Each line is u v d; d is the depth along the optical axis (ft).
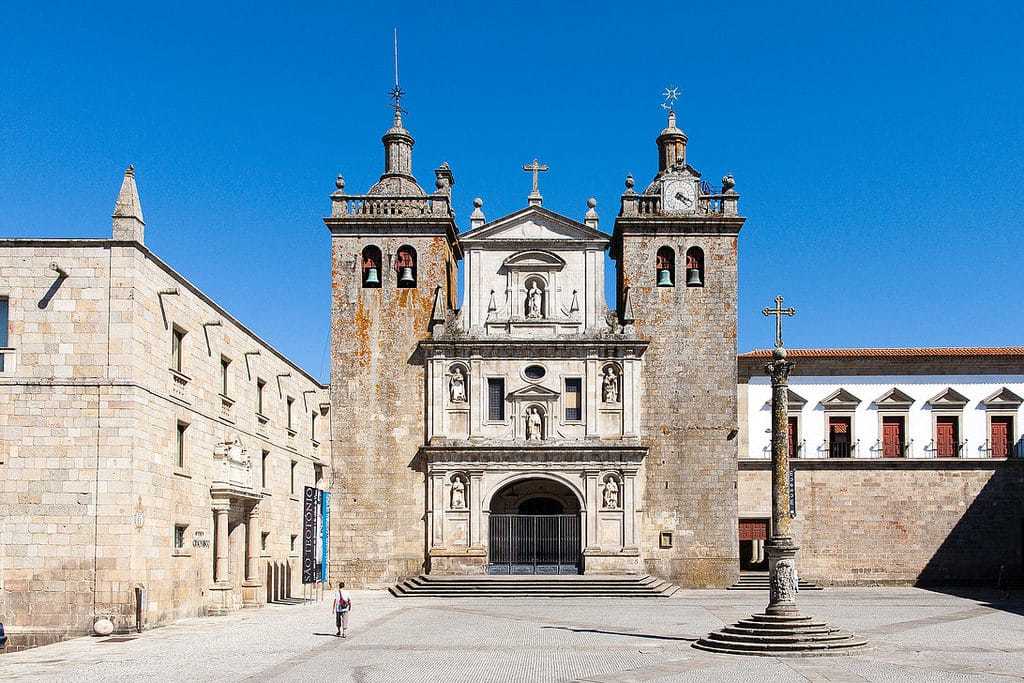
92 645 117.39
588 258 218.38
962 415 232.73
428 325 216.74
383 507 212.64
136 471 127.44
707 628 136.05
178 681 91.76
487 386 214.28
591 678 93.45
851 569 224.12
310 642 120.78
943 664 102.32
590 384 213.46
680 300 217.36
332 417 214.90
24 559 125.49
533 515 211.00
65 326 128.36
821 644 110.01
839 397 233.96
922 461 226.17
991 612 160.15
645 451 211.41
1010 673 96.63
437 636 127.65
